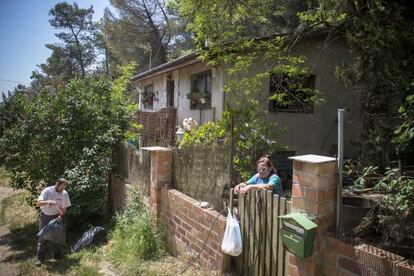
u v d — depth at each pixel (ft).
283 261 13.85
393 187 11.69
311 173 12.16
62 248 25.66
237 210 16.70
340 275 11.39
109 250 23.25
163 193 22.99
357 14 25.20
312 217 12.09
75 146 31.50
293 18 49.26
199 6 29.66
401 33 22.45
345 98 37.04
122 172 31.27
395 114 24.58
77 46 176.86
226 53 29.94
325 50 35.78
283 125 34.50
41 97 32.94
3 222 33.71
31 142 31.19
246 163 18.17
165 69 47.57
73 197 29.04
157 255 21.31
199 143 20.94
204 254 18.38
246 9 30.42
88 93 33.40
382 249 10.88
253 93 30.12
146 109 65.00
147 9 111.55
